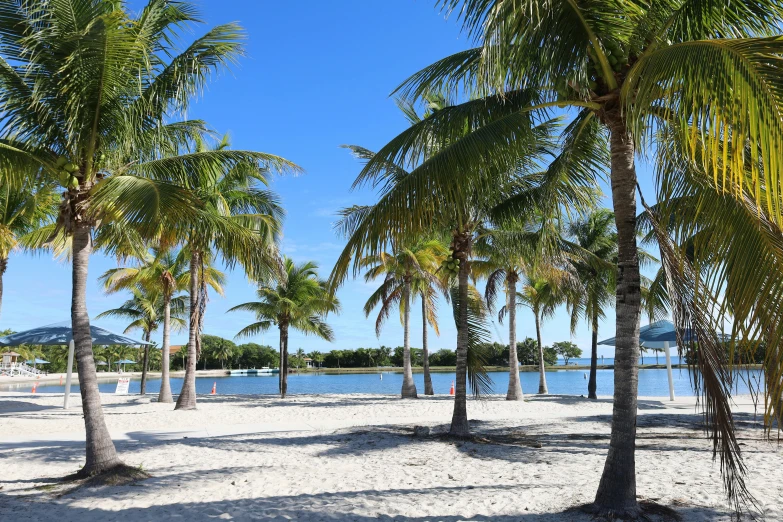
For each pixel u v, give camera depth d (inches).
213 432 506.0
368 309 1017.5
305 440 443.5
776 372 130.0
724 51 125.8
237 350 3481.8
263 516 225.3
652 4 194.4
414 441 427.2
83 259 305.4
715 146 124.6
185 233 362.6
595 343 894.4
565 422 556.4
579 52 200.2
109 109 299.1
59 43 270.8
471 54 277.3
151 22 302.4
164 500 252.8
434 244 841.5
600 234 811.4
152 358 3127.5
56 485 280.4
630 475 213.3
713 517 210.2
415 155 265.9
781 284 132.8
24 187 330.6
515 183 410.0
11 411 732.0
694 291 172.4
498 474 304.7
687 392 1195.9
